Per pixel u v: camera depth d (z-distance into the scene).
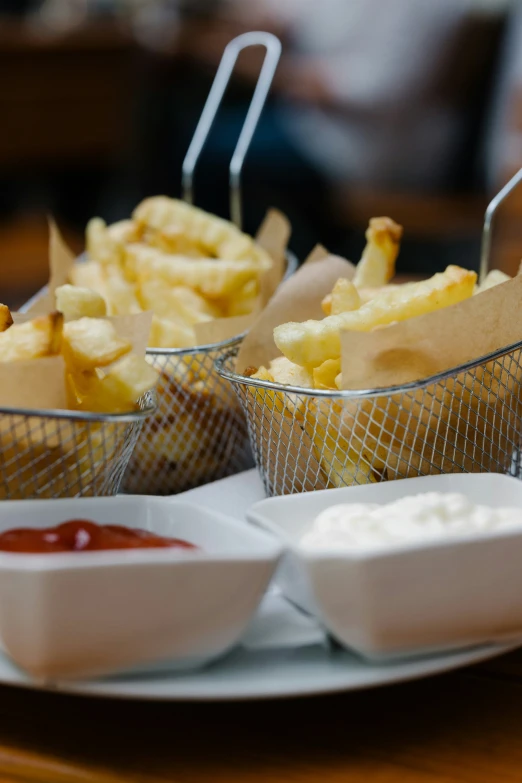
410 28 1.80
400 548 0.57
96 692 0.57
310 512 0.62
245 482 0.74
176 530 0.62
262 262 0.83
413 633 0.58
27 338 0.64
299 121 1.88
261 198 1.74
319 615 0.58
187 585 0.56
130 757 0.57
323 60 1.90
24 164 2.23
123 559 0.56
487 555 0.57
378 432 0.66
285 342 0.67
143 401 0.68
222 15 2.20
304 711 0.59
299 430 0.68
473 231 1.63
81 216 2.45
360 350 0.65
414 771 0.56
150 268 0.79
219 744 0.57
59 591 0.55
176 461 0.76
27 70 2.08
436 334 0.65
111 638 0.56
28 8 2.75
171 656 0.57
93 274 0.80
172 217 0.84
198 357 0.74
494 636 0.59
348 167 1.88
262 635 0.59
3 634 0.57
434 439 0.66
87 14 2.65
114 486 0.67
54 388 0.63
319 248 0.78
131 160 2.24
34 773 0.57
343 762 0.57
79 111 2.21
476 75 1.79
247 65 1.85
